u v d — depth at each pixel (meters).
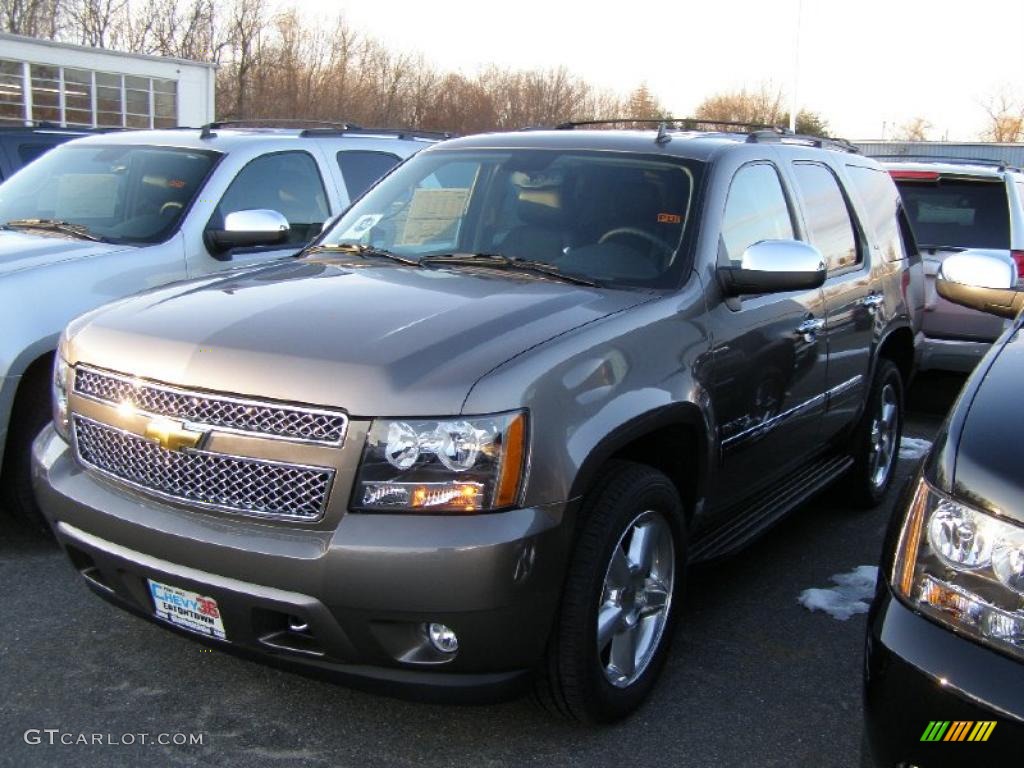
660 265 3.85
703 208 4.00
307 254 4.36
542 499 2.92
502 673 2.98
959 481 2.32
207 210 5.74
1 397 4.39
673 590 3.60
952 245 7.76
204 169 5.92
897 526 2.48
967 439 2.40
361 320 3.21
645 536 3.43
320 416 2.89
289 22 39.41
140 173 5.97
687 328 3.64
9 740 3.21
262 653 3.03
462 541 2.78
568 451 2.98
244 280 3.79
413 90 40.75
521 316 3.29
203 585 2.97
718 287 3.88
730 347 3.84
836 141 5.75
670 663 3.87
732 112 48.22
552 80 42.69
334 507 2.86
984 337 7.61
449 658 2.92
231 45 39.19
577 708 3.20
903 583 2.38
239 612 2.96
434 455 2.83
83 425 3.34
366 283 3.66
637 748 3.29
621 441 3.18
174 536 2.99
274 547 2.87
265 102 38.31
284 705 3.47
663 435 3.62
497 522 2.83
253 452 2.94
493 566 2.79
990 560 2.21
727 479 3.99
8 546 4.68
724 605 4.42
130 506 3.12
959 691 2.17
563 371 3.07
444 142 4.85
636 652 3.47
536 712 3.47
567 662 3.10
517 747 3.28
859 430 5.46
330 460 2.87
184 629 3.17
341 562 2.80
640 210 4.04
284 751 3.21
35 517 4.62
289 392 2.91
